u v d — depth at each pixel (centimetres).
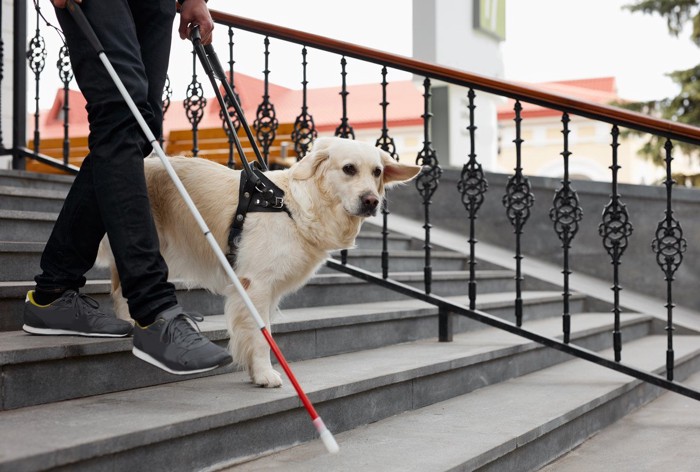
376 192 259
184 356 214
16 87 468
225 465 210
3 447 163
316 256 263
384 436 253
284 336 302
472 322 441
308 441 243
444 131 953
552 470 278
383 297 450
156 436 186
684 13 1277
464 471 222
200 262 266
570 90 3170
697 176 1206
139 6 253
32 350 207
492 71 1048
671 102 1270
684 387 343
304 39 398
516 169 377
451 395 323
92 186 234
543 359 407
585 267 668
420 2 935
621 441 319
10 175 399
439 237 664
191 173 270
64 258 239
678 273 633
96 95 224
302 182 260
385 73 395
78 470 169
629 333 518
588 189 664
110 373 232
